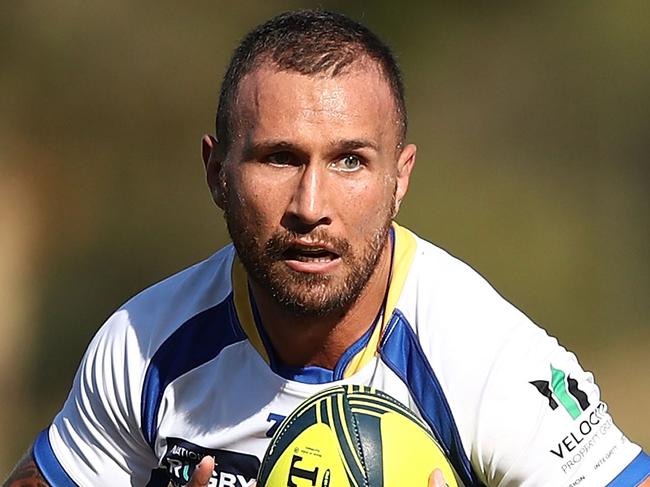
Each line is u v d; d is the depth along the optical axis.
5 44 50.94
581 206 51.22
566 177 51.84
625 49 52.62
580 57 52.78
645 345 47.53
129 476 14.27
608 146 52.12
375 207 12.20
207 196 51.91
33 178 50.53
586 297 49.53
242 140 12.23
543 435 12.31
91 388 14.12
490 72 53.44
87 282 49.97
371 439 11.77
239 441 13.41
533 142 52.59
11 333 48.56
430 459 11.88
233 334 13.50
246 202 12.22
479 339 12.66
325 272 12.14
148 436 13.80
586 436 12.48
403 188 13.50
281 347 13.20
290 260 12.18
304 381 13.23
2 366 48.00
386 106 12.34
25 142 50.78
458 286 13.15
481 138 52.94
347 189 12.02
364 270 12.27
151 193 51.66
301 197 11.91
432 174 52.25
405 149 13.34
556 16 53.22
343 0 53.91
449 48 53.81
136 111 51.94
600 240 50.47
